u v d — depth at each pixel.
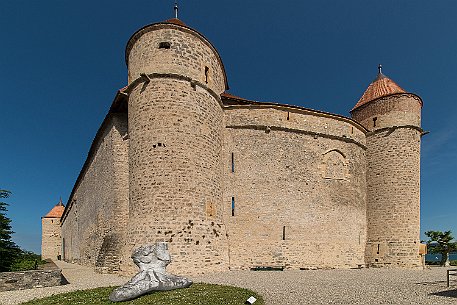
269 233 18.70
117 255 16.67
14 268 16.77
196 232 15.09
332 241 20.06
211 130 17.33
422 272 17.61
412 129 22.44
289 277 14.34
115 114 19.38
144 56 16.64
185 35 16.94
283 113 20.31
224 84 21.92
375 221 21.97
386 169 22.20
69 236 40.53
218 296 9.02
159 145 15.52
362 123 24.34
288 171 19.75
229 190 18.73
